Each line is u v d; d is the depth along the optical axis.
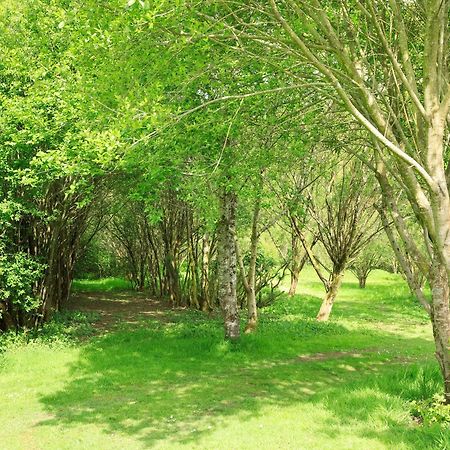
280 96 8.27
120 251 33.62
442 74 7.37
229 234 13.81
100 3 5.53
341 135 11.12
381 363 11.99
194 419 7.86
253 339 13.73
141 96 5.95
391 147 5.80
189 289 23.31
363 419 7.52
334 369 11.36
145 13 5.16
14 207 12.32
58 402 8.86
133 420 7.87
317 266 19.77
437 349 7.60
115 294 29.12
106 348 13.29
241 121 8.06
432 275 7.61
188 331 15.36
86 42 6.28
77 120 10.66
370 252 32.38
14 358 11.86
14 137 11.43
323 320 18.88
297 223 20.27
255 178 10.88
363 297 30.25
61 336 14.45
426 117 6.40
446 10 6.61
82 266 33.19
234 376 10.64
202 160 9.29
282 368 11.40
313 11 6.34
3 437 7.22
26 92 12.20
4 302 14.22
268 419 7.73
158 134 6.57
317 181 18.72
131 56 6.05
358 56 8.08
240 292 22.05
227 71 7.91
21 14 12.62
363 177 18.20
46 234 16.42
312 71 7.98
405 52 6.59
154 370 11.05
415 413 7.65
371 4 6.32
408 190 7.44
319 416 7.73
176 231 23.64
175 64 6.48
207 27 5.65
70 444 6.91
